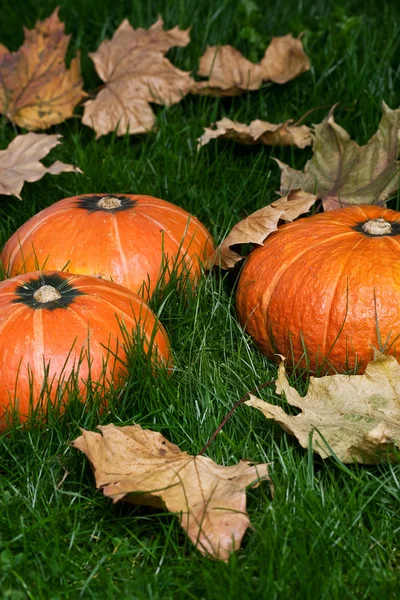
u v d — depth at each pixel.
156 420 1.37
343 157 1.64
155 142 1.81
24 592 1.21
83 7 2.05
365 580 1.21
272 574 1.20
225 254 1.50
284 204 1.51
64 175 1.76
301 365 1.43
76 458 1.32
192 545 1.25
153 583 1.22
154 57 1.87
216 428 1.35
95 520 1.29
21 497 1.29
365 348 1.39
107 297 1.40
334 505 1.27
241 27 1.98
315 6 2.06
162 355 1.41
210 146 1.82
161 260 1.49
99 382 1.35
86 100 1.93
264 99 1.89
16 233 1.53
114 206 1.52
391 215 1.50
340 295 1.39
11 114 1.87
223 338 1.47
